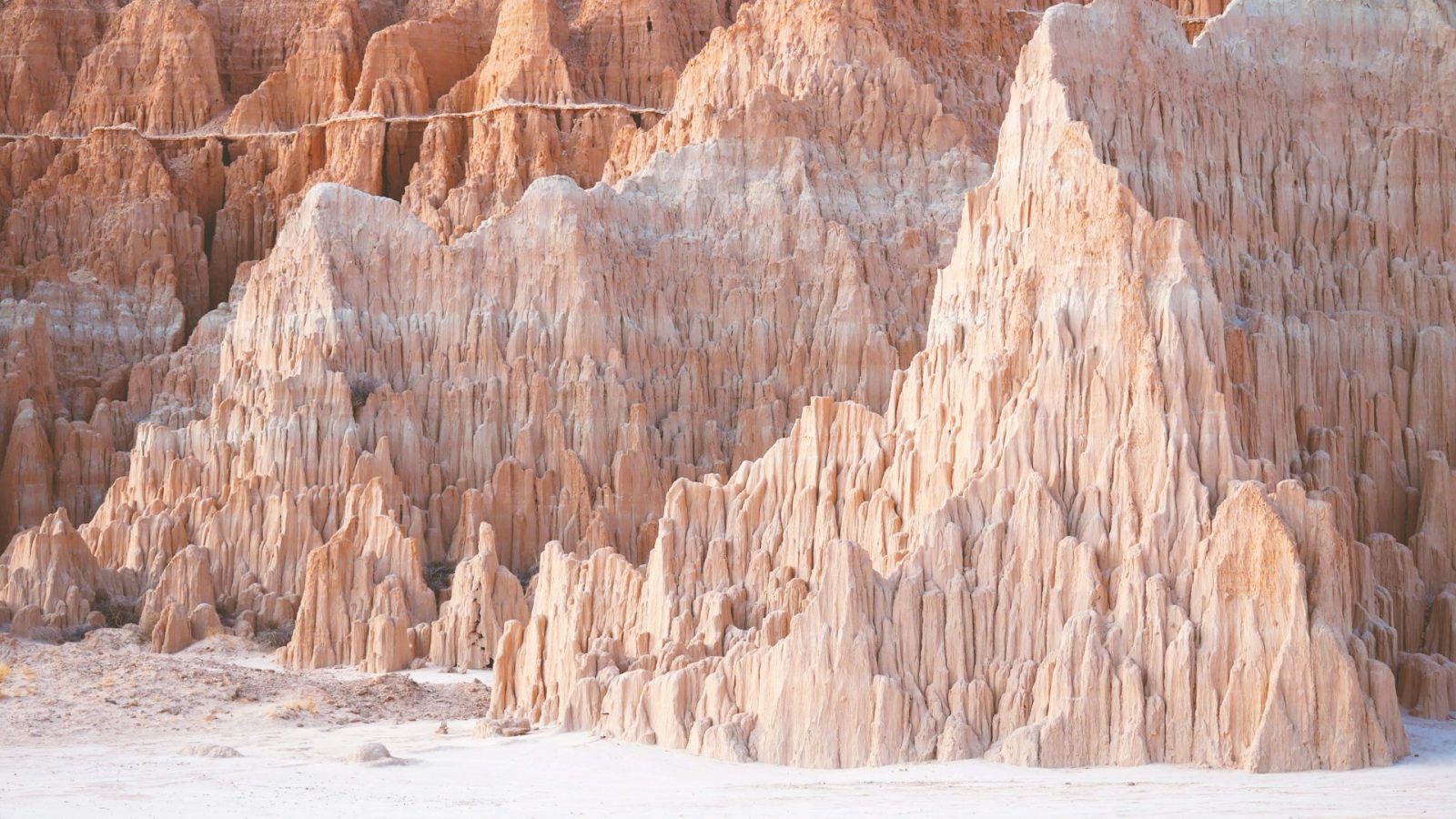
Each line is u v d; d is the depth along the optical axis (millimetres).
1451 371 103125
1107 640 80500
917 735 81438
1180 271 87500
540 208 152500
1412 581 95438
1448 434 102938
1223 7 189875
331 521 136500
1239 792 73250
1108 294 87938
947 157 160125
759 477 99500
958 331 96250
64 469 163000
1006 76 176000
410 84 199500
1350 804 70938
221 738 95188
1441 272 107188
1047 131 95500
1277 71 109625
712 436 145125
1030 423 87250
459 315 150500
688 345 151750
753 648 87375
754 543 96312
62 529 133500
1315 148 108562
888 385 147250
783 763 82375
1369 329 102250
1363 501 97688
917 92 162750
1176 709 79062
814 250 153250
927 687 82750
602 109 185875
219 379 156000
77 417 172000
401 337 150625
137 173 194125
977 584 84500
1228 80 106688
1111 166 93125
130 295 186125
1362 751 77688
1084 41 99438
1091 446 86000
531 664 97312
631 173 168750
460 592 122125
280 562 134750
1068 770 78188
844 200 157500
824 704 82062
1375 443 99562
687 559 95750
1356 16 112438
